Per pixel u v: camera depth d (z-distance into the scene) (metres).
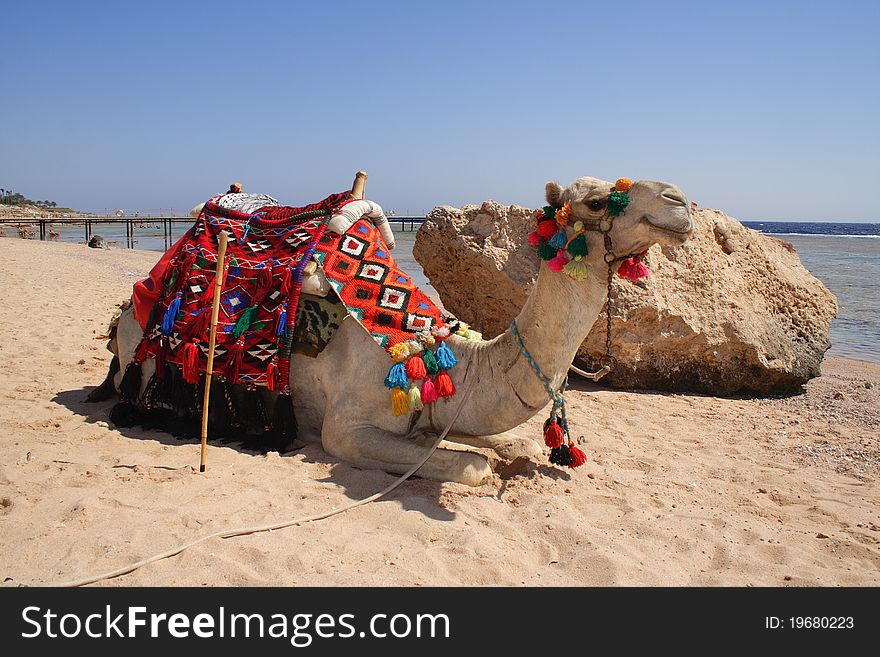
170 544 3.93
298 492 4.79
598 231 4.50
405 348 5.21
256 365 5.57
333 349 5.58
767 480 5.76
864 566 4.25
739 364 8.95
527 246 8.85
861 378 10.65
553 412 5.08
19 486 4.58
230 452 5.54
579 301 4.67
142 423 6.15
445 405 5.30
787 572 4.06
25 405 6.53
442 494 4.87
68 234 75.56
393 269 5.73
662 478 5.68
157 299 6.11
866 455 6.59
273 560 3.83
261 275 5.75
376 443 5.27
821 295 10.18
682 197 4.32
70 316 12.08
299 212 6.15
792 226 194.38
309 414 5.81
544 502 4.85
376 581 3.67
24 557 3.73
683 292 8.85
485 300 9.09
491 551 4.07
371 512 4.55
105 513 4.26
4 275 18.72
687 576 3.98
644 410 7.92
